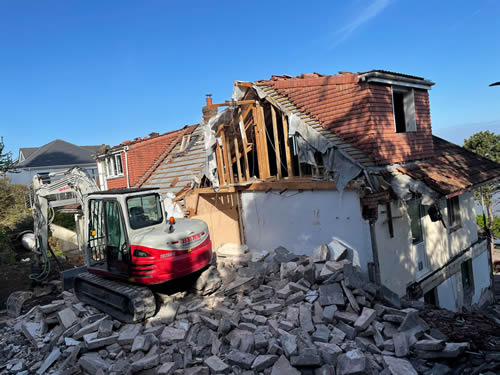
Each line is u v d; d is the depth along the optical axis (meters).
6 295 12.69
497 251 25.12
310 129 9.15
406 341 6.11
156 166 18.25
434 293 10.66
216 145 11.72
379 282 8.25
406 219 9.41
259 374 5.58
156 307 8.03
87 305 8.54
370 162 8.41
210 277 8.58
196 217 13.05
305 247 9.93
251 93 10.84
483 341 6.50
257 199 11.21
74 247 21.03
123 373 5.82
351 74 8.77
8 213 21.11
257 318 7.01
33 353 7.33
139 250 7.48
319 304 7.30
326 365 5.48
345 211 8.82
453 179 9.58
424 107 10.95
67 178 10.95
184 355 6.21
